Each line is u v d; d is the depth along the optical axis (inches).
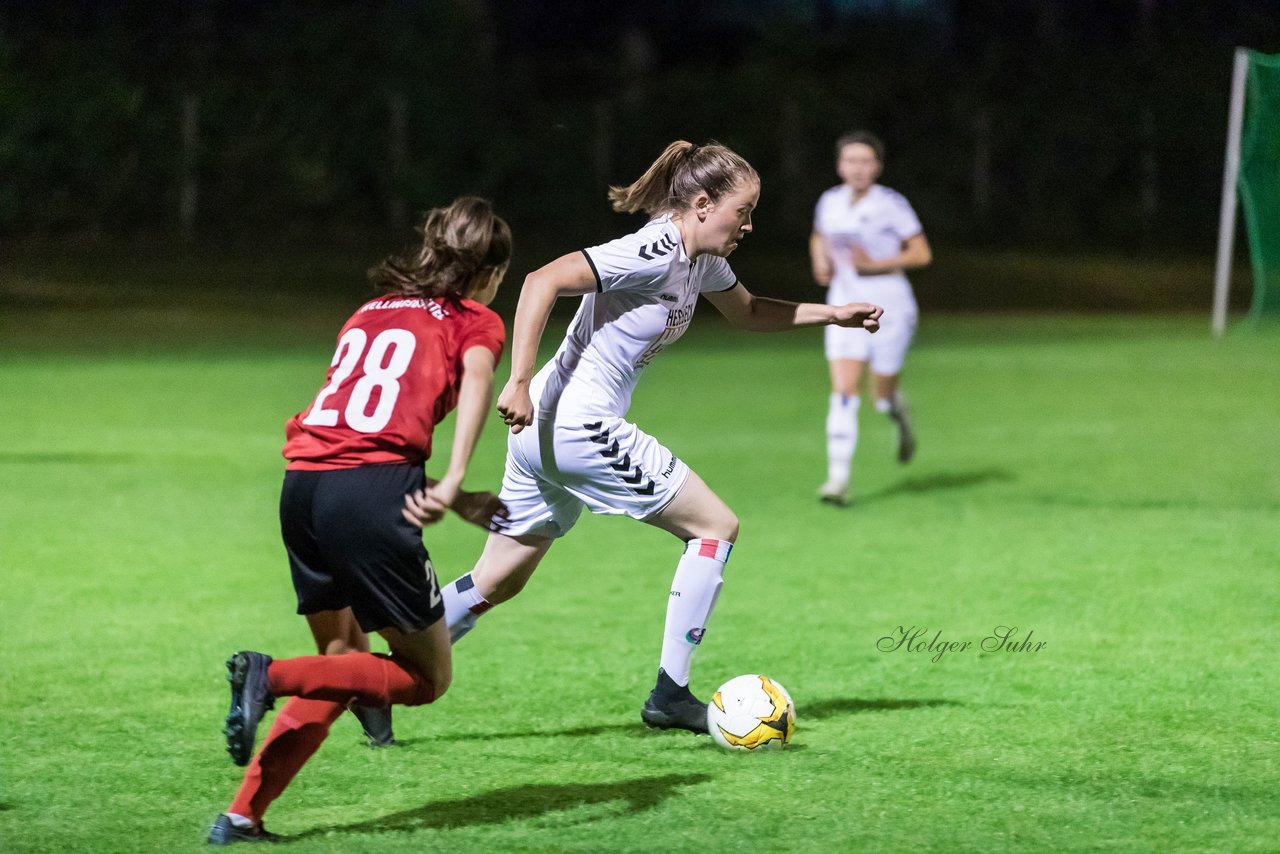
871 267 1082.1
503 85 3304.6
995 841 456.8
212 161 3038.9
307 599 471.8
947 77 3651.6
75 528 993.5
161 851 448.8
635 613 776.9
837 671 665.6
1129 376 1881.2
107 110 2960.1
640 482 549.3
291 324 2400.3
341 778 522.0
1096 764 532.4
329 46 3159.5
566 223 3225.9
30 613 768.9
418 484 452.1
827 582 847.1
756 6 4399.6
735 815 480.7
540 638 725.9
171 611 776.3
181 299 2588.6
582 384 548.4
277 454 1305.4
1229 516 1026.7
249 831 451.8
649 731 577.9
